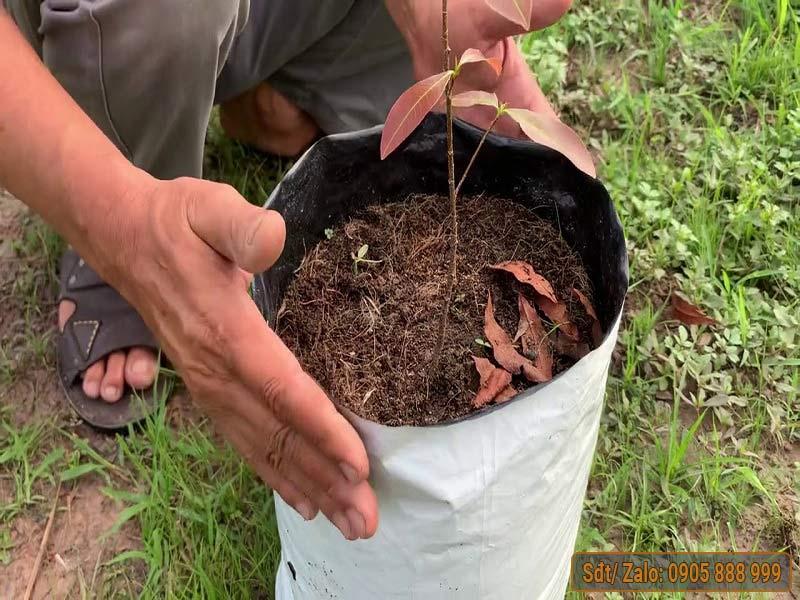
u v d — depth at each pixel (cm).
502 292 106
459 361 99
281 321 102
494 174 112
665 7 207
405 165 112
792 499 137
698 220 164
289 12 147
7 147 94
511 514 91
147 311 92
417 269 108
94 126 98
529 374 97
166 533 136
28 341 160
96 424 148
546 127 78
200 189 83
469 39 112
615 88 187
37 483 145
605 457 141
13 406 152
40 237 170
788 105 184
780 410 144
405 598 99
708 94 192
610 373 150
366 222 113
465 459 83
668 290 159
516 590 102
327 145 104
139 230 86
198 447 142
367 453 84
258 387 82
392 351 100
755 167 171
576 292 105
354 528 86
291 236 105
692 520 134
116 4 111
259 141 178
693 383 150
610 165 171
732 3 205
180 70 121
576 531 118
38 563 136
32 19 122
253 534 136
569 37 201
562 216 111
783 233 164
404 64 164
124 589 134
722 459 136
